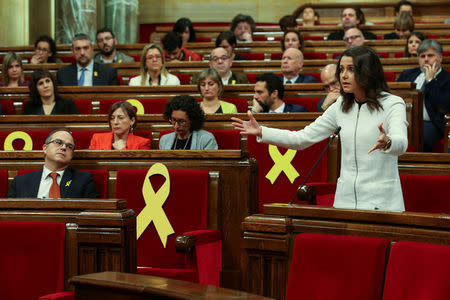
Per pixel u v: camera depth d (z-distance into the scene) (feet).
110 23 53.67
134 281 7.48
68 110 25.52
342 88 12.51
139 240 14.96
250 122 12.62
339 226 10.34
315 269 9.98
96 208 11.83
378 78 12.14
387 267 9.39
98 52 36.81
